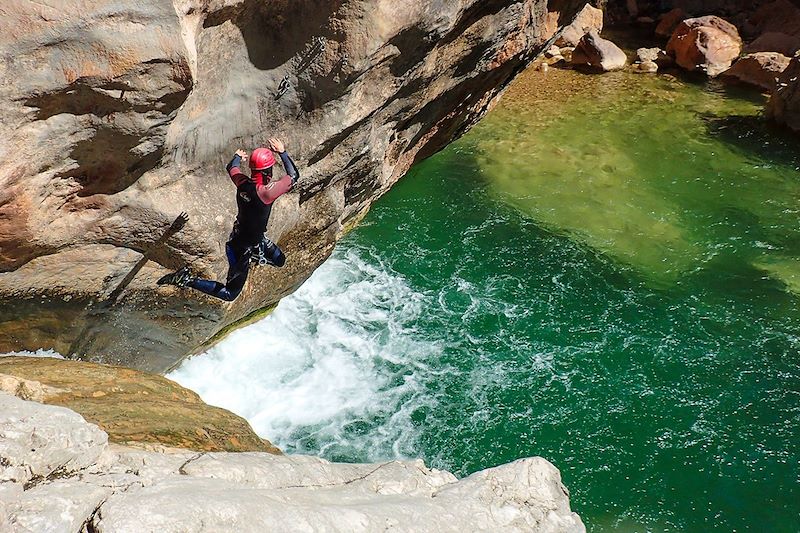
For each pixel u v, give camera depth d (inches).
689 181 680.4
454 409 457.4
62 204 305.6
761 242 600.1
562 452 434.3
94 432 222.2
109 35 270.1
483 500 264.5
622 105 815.1
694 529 394.0
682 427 447.8
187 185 342.3
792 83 754.2
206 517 189.9
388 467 284.0
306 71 352.8
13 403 215.8
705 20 938.7
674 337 510.9
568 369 486.9
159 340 396.2
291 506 209.8
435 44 392.5
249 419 437.7
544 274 565.9
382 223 614.5
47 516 183.0
